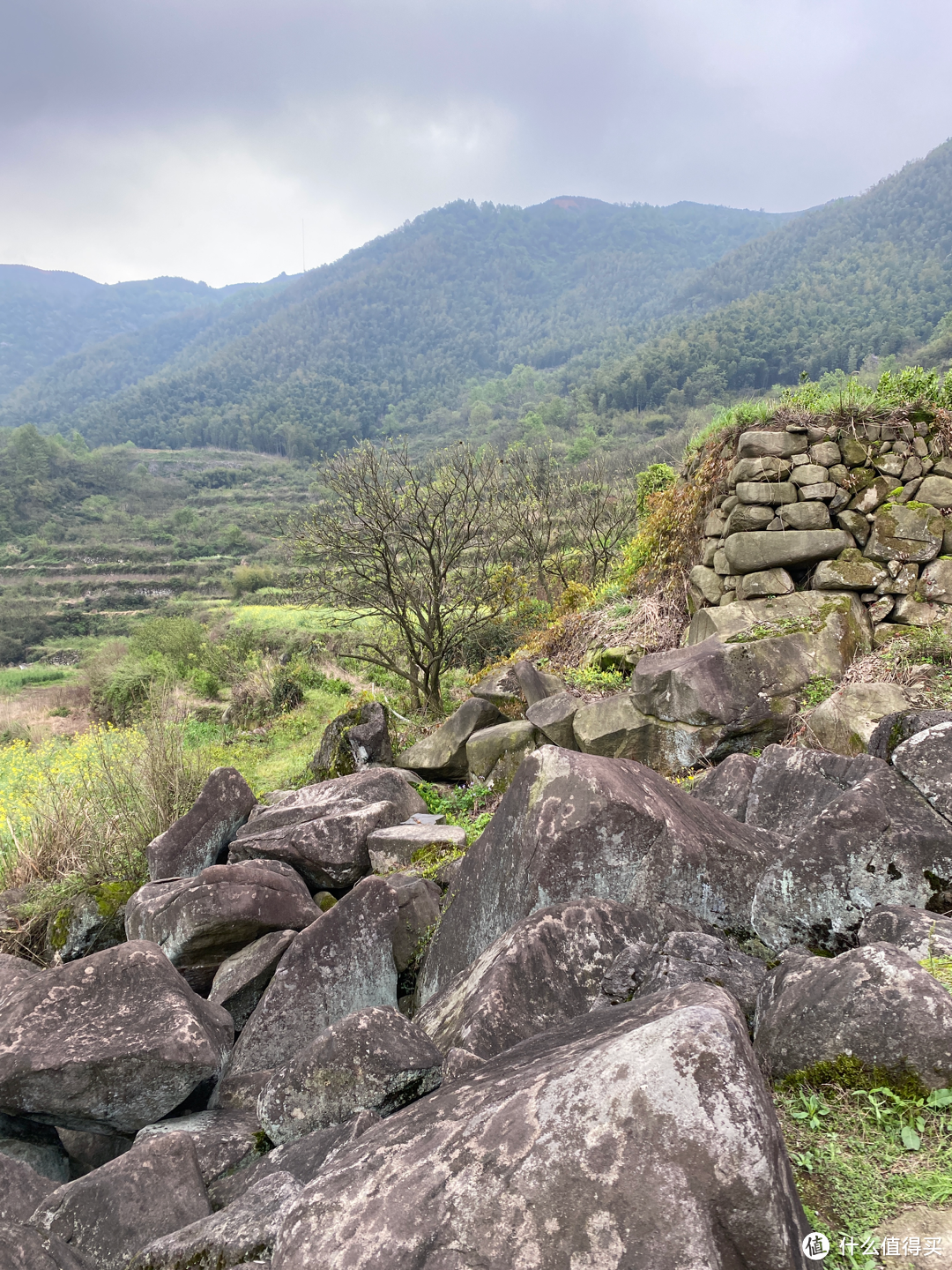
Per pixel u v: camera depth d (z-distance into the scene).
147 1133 3.22
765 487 6.90
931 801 2.86
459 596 12.01
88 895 5.76
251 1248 2.07
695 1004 1.77
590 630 9.32
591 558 15.72
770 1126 1.48
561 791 3.66
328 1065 2.82
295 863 5.50
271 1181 2.42
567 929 3.04
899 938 2.40
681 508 8.64
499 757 7.08
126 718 18.45
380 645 15.33
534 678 8.06
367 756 8.02
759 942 3.18
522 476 16.25
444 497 11.23
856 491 6.77
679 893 3.46
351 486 11.01
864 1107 1.94
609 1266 1.33
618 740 6.38
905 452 6.71
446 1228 1.48
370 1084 2.76
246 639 20.67
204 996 4.69
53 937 5.70
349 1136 2.49
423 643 11.44
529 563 15.03
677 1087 1.47
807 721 5.49
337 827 5.50
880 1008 2.01
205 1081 3.44
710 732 5.95
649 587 9.35
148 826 7.03
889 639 6.32
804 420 7.04
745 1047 1.61
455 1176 1.56
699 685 5.98
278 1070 2.98
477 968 3.22
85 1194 2.66
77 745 11.62
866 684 5.32
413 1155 1.68
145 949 3.58
